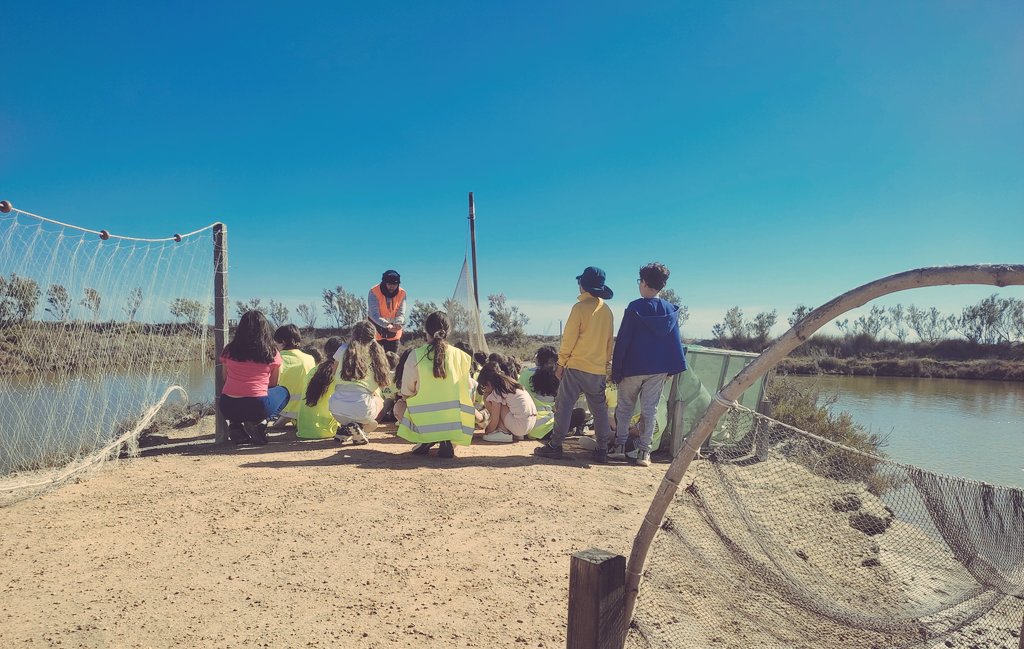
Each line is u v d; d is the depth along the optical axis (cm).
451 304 993
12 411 596
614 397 788
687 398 705
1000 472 839
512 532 432
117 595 322
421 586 347
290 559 375
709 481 244
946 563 213
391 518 450
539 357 794
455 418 621
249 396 646
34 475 520
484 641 293
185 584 338
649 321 623
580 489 537
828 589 224
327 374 694
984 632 217
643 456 639
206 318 775
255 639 286
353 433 673
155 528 419
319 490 507
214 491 500
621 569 200
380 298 865
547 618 317
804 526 232
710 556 239
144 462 590
